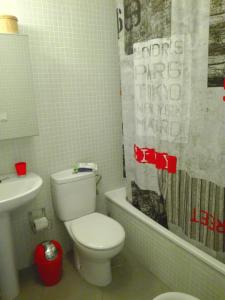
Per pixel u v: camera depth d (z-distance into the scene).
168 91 1.58
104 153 2.28
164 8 1.50
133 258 2.12
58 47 1.86
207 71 1.33
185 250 1.61
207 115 1.38
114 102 2.22
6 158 1.80
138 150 1.92
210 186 1.44
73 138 2.07
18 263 2.01
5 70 1.59
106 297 1.73
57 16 1.82
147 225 1.90
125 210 2.12
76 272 1.98
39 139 1.91
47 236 2.10
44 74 1.84
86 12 1.93
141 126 1.85
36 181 1.68
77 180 1.94
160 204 1.85
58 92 1.92
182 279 1.67
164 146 1.71
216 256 1.49
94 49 2.03
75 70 1.97
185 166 1.58
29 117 1.72
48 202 2.05
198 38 1.33
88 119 2.12
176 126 1.58
